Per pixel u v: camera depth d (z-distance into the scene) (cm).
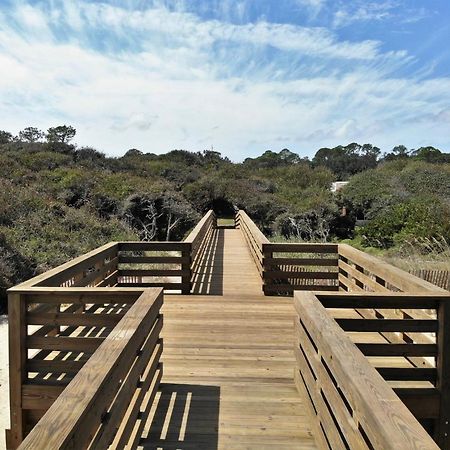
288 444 244
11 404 292
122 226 1531
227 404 288
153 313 261
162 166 3112
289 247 579
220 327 445
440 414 279
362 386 157
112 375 164
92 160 2880
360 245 1573
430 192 2253
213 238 1253
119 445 189
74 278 404
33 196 1428
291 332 431
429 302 284
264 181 2995
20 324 292
